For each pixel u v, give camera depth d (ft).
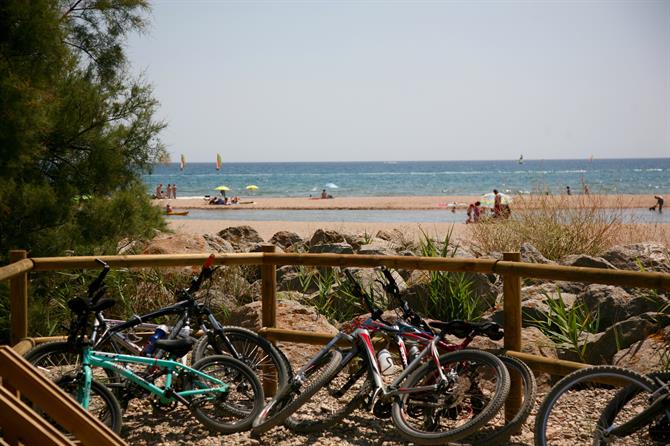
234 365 17.01
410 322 16.89
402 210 141.28
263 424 16.11
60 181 29.40
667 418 12.68
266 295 18.86
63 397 12.25
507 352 15.98
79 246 28.27
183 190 247.09
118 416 15.37
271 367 18.51
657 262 29.12
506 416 15.94
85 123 30.25
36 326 24.81
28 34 27.61
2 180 26.71
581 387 17.98
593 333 22.62
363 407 16.42
